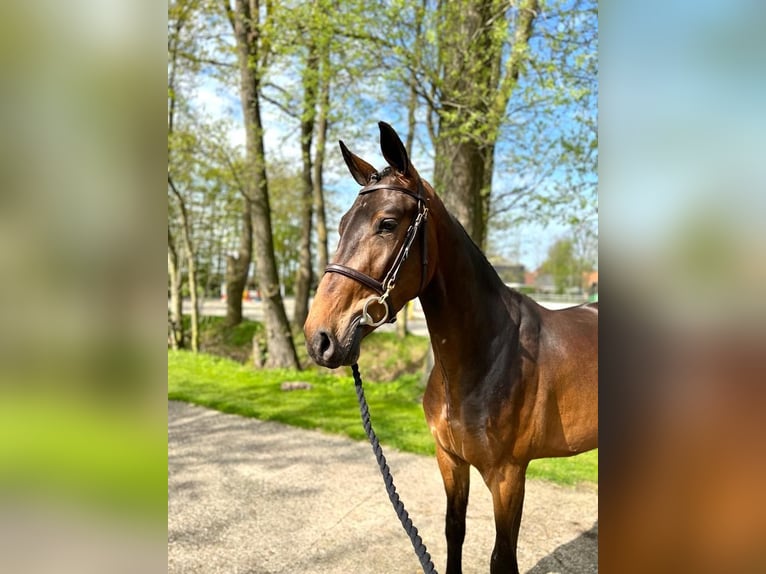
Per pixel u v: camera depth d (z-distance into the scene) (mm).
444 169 6305
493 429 1771
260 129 8148
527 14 5020
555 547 2787
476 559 2652
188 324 14242
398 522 3066
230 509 3240
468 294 1770
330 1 5027
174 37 8492
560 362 1897
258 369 8562
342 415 5477
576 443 1955
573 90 4668
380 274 1528
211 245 15781
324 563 2613
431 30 4719
